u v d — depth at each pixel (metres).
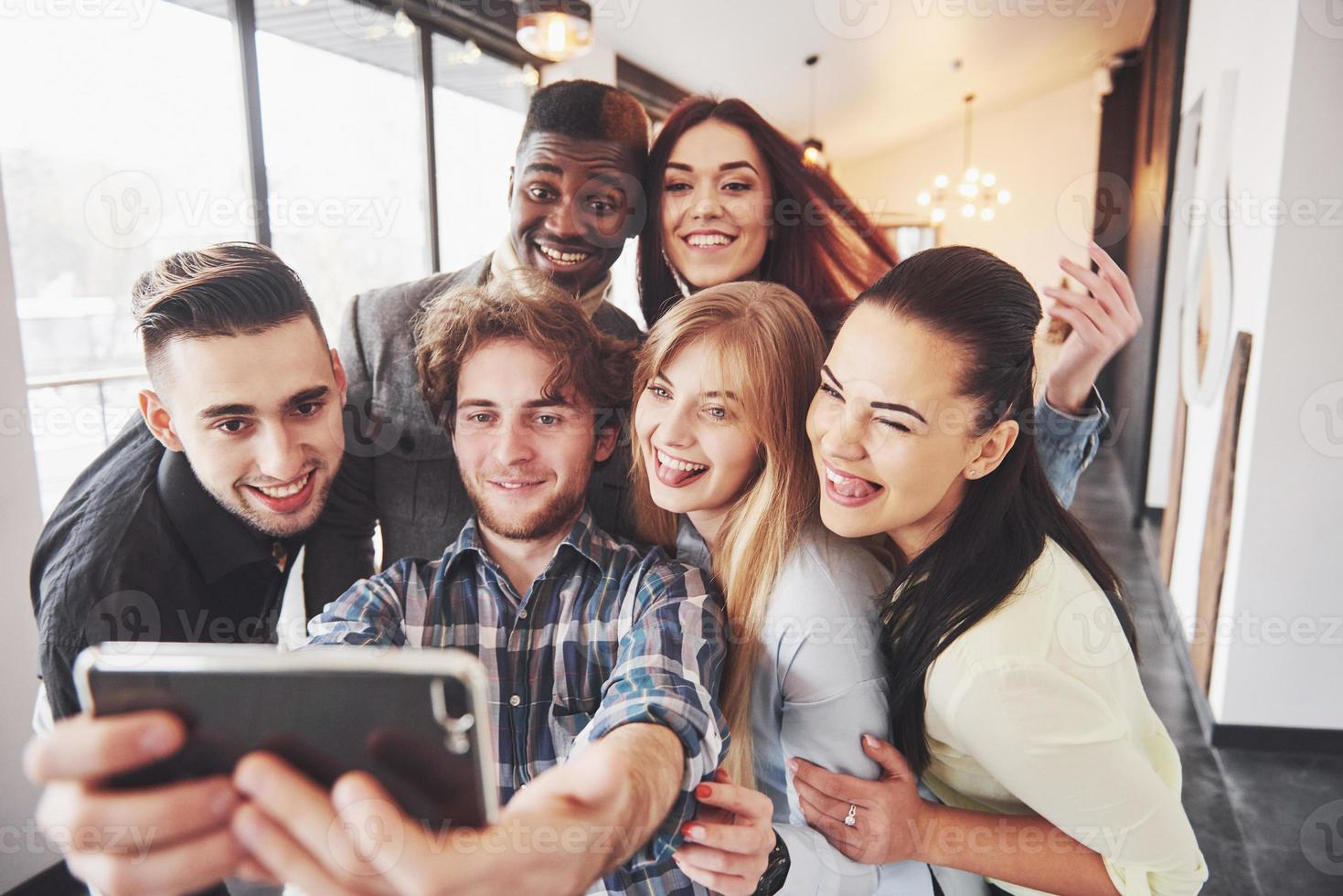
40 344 2.01
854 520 0.82
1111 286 0.96
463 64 1.54
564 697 0.97
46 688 1.12
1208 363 2.22
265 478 1.08
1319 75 1.62
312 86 1.50
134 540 1.07
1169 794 0.77
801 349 0.89
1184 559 2.41
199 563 1.10
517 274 1.00
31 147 1.26
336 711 0.50
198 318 1.01
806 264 1.06
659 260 1.07
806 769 0.83
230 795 0.52
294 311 1.04
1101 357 0.98
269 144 1.44
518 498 0.98
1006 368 0.76
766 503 0.89
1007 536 0.80
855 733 0.84
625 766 0.61
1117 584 0.88
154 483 1.09
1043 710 0.73
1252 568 1.88
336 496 1.14
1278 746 1.92
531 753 0.98
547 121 1.03
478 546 0.98
